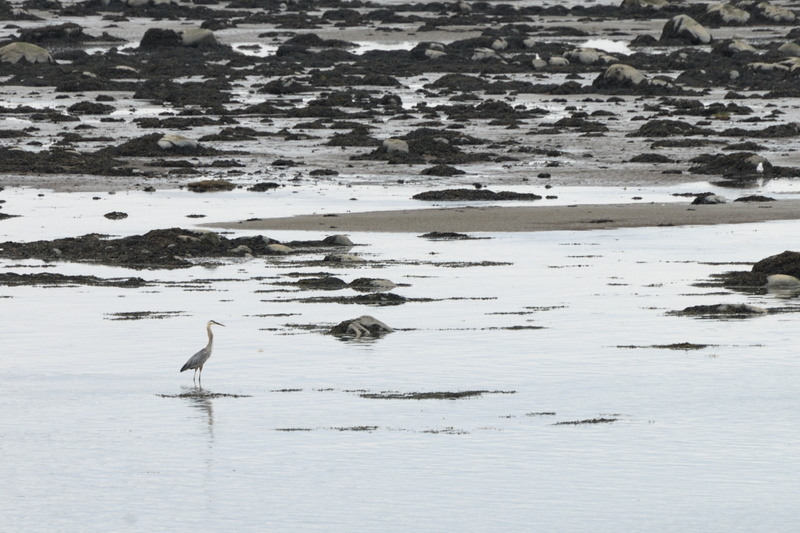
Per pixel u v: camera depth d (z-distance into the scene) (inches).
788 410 1108.5
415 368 1307.8
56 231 2418.8
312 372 1299.2
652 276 1899.6
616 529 801.6
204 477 927.7
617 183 3132.4
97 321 1605.6
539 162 3531.0
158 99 5226.4
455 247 2219.5
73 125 4384.8
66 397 1203.9
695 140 3914.9
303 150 3816.4
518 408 1130.7
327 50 6983.3
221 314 1647.4
